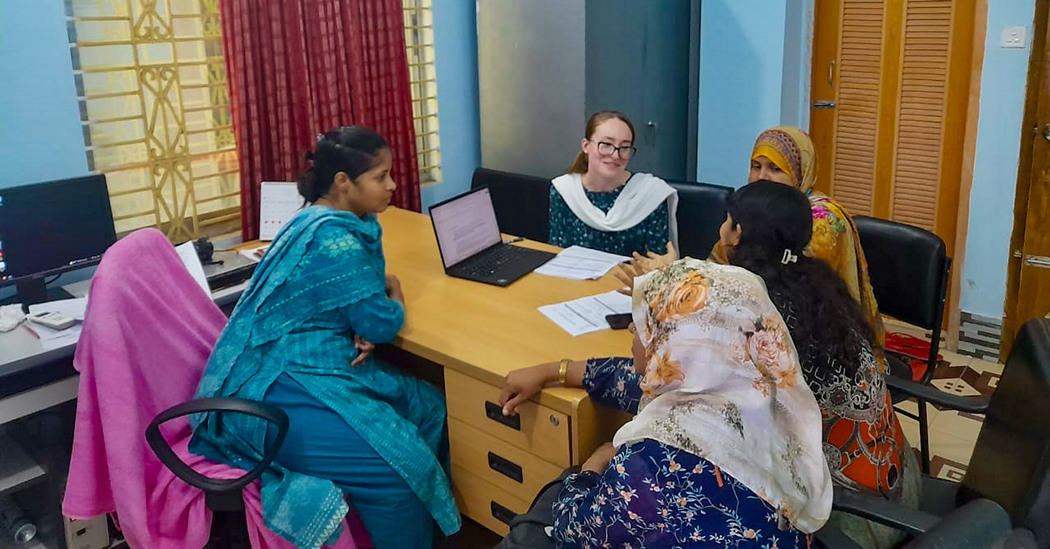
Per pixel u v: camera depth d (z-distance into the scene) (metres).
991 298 3.25
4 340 2.02
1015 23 2.97
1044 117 2.77
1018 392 1.43
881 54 3.39
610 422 1.77
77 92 2.43
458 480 2.00
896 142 3.44
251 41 2.71
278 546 1.81
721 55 3.61
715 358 1.16
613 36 3.24
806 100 3.63
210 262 2.47
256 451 1.85
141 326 1.78
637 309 1.30
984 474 1.48
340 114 3.02
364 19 3.04
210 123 2.79
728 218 1.55
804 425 1.21
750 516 1.13
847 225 2.05
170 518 1.77
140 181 2.65
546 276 2.34
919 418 2.19
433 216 2.31
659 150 3.66
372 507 1.90
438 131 3.50
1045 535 1.18
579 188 2.71
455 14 3.43
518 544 1.49
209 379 1.87
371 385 1.94
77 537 2.12
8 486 1.99
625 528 1.17
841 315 1.42
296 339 1.88
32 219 2.19
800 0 3.46
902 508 1.34
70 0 2.37
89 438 1.74
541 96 3.31
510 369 1.76
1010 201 3.13
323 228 1.89
